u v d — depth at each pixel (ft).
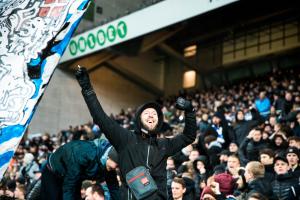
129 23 57.21
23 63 8.60
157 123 9.57
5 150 8.09
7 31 8.96
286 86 46.37
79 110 72.69
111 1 74.49
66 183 10.65
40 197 11.32
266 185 15.93
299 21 68.08
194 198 17.57
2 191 23.99
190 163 21.45
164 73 85.05
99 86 76.33
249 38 74.79
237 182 16.46
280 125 25.39
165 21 52.85
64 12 8.77
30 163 30.94
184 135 9.66
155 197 8.82
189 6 50.16
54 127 69.56
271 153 18.56
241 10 65.67
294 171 17.22
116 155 10.39
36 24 8.87
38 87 8.36
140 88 82.23
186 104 9.66
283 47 69.87
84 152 10.72
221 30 74.79
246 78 71.82
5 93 8.44
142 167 8.96
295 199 16.26
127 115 57.26
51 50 8.54
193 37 79.77
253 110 28.71
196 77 81.25
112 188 11.10
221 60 77.87
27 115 8.22
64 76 71.72
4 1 9.41
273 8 65.31
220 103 41.01
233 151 22.67
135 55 64.34
